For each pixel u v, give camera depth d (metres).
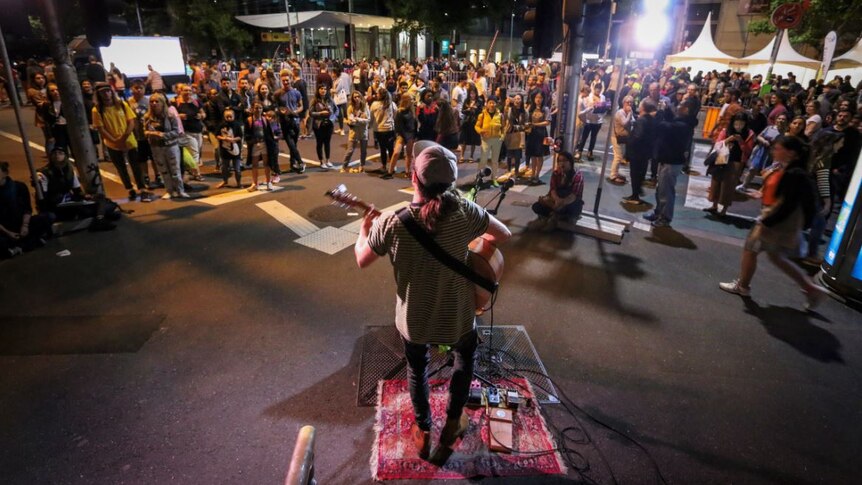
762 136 8.42
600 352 3.99
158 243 6.12
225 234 6.45
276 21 27.91
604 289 5.07
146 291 4.89
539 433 3.08
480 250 2.52
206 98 10.04
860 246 4.70
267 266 5.50
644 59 29.20
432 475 2.77
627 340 4.17
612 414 3.29
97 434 3.04
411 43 35.75
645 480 2.77
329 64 24.09
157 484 2.70
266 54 35.91
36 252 5.80
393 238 2.30
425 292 2.37
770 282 5.30
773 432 3.16
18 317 4.37
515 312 4.58
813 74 22.02
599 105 10.74
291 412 3.25
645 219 7.28
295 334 4.16
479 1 26.56
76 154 6.90
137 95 9.00
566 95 6.48
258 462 2.86
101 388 3.46
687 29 38.53
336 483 2.72
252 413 3.24
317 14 26.78
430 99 9.30
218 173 9.70
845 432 3.18
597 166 10.77
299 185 8.84
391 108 9.54
